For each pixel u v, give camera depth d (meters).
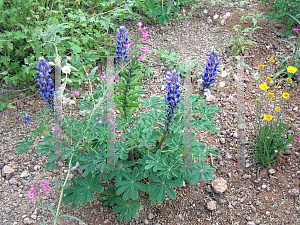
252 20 1.27
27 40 0.99
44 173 0.81
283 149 0.80
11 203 0.74
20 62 1.06
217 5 1.41
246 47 1.15
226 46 1.17
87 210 0.73
